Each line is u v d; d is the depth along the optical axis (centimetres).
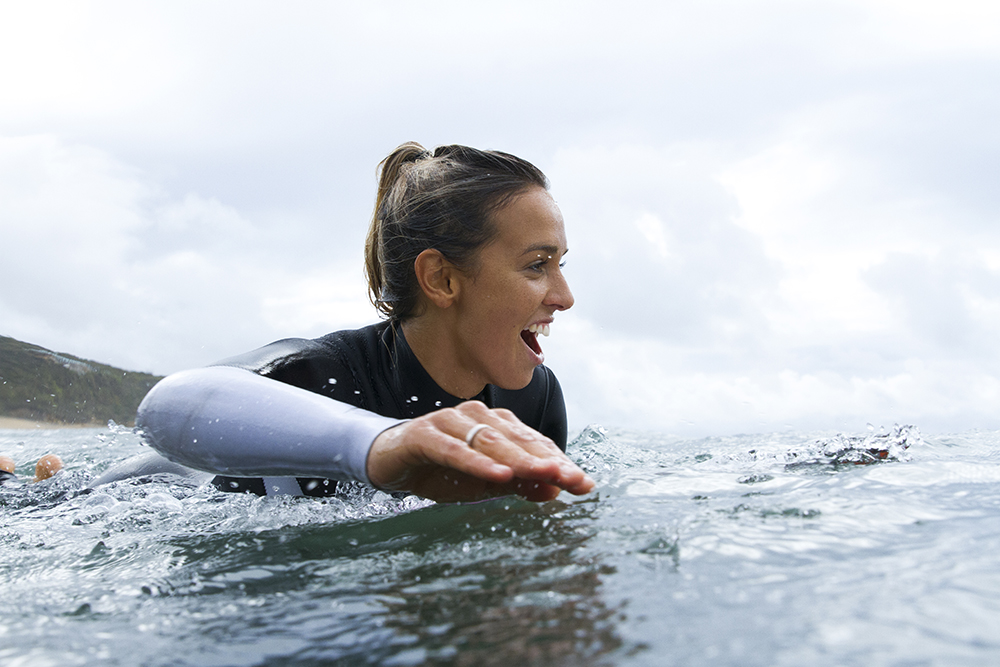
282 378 141
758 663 47
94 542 102
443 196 142
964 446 192
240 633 61
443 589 67
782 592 60
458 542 83
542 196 145
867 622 52
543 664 49
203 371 117
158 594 74
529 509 97
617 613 57
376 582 72
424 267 144
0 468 235
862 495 98
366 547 85
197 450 105
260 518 112
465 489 90
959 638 49
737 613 56
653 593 61
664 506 94
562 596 62
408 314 151
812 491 103
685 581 64
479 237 140
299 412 99
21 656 59
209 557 87
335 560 81
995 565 65
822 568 66
